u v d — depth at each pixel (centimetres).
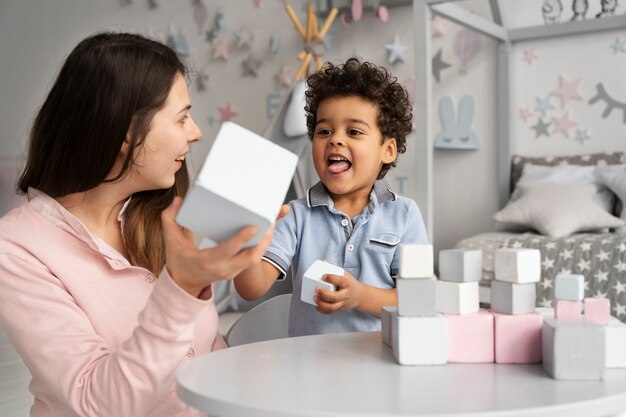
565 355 73
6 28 429
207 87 407
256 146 66
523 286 81
